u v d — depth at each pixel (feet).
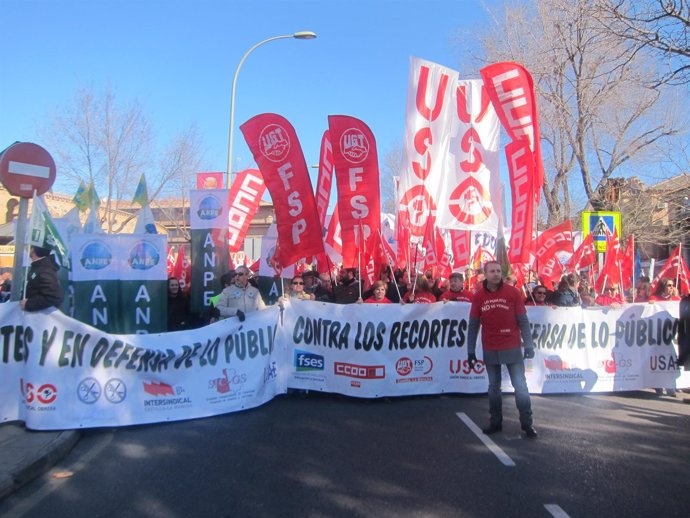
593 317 29.89
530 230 31.99
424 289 33.22
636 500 15.69
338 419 24.47
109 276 29.91
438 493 16.19
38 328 21.97
